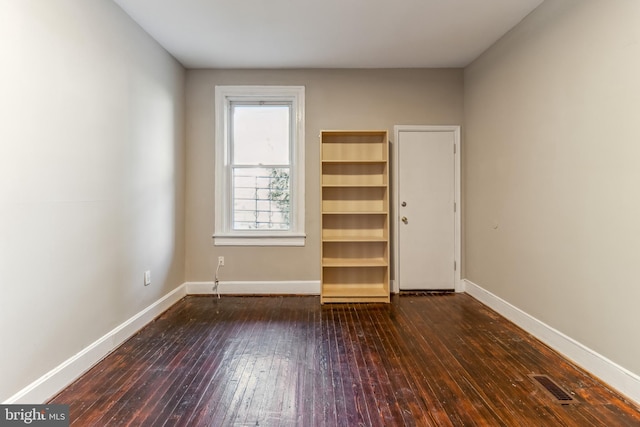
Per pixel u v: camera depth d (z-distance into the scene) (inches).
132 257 115.0
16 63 69.6
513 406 75.2
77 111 87.7
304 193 161.8
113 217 104.0
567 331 97.7
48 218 78.3
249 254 162.2
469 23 120.1
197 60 150.1
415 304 147.2
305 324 124.3
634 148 77.0
